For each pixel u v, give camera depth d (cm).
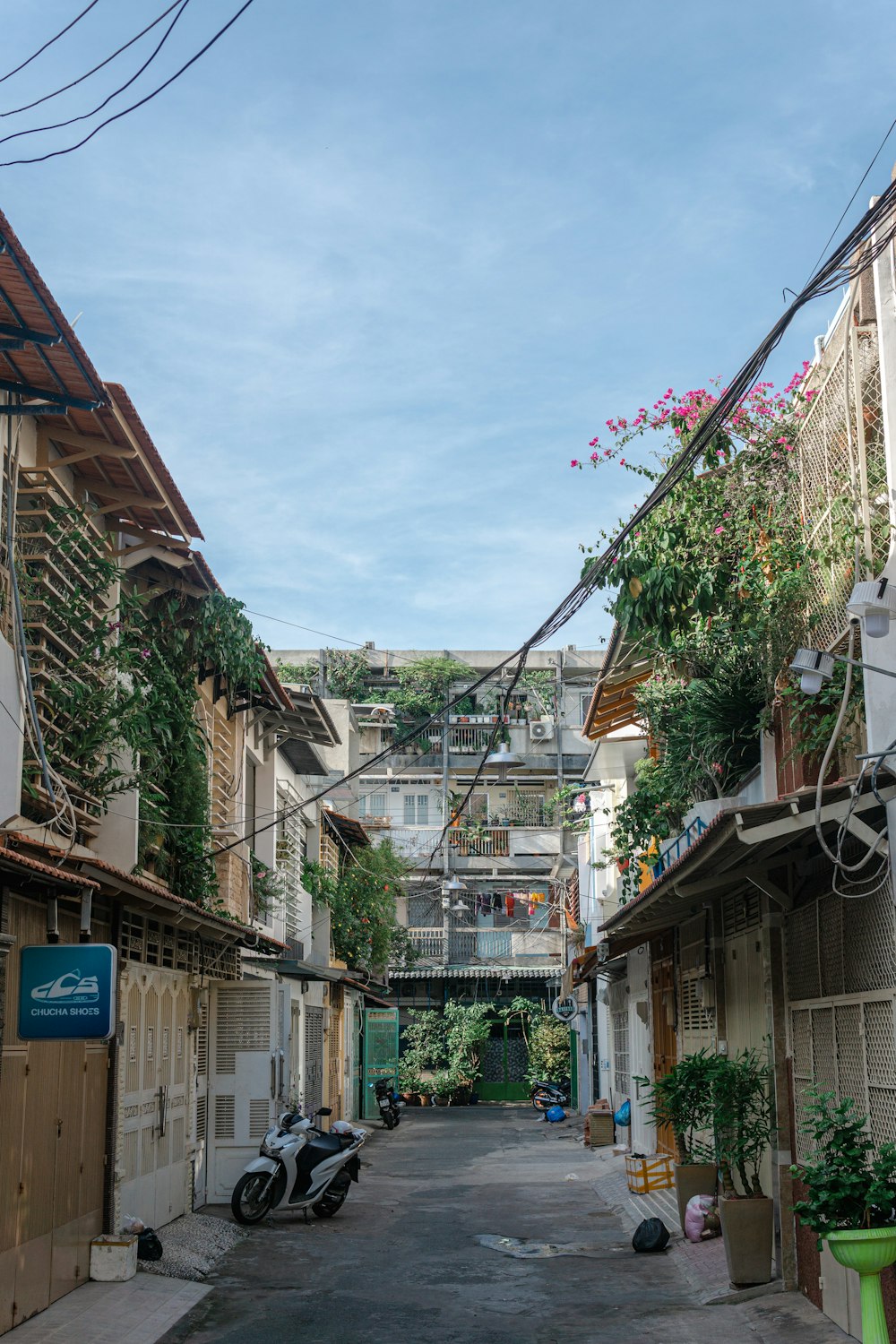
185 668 1391
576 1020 3600
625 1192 1614
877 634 689
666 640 1202
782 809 778
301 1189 1448
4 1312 838
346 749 3506
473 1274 1129
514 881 4569
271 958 1895
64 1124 973
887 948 771
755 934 1135
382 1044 3306
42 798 962
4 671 850
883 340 841
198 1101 1520
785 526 1132
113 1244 1035
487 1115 3609
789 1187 987
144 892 1061
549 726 4622
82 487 1115
